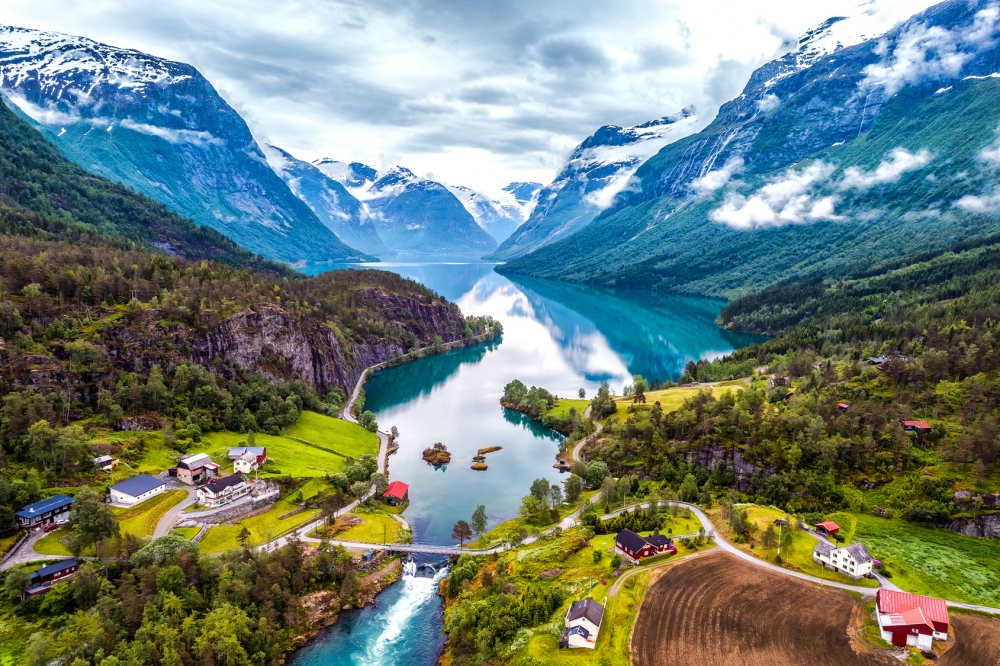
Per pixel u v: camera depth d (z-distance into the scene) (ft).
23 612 370.53
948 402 627.05
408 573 479.82
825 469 561.84
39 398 542.16
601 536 487.20
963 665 329.52
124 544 422.41
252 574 413.39
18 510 444.96
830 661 332.19
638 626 360.89
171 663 337.31
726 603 382.22
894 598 366.63
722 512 506.07
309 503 557.33
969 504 488.02
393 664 384.47
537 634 364.17
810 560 433.48
